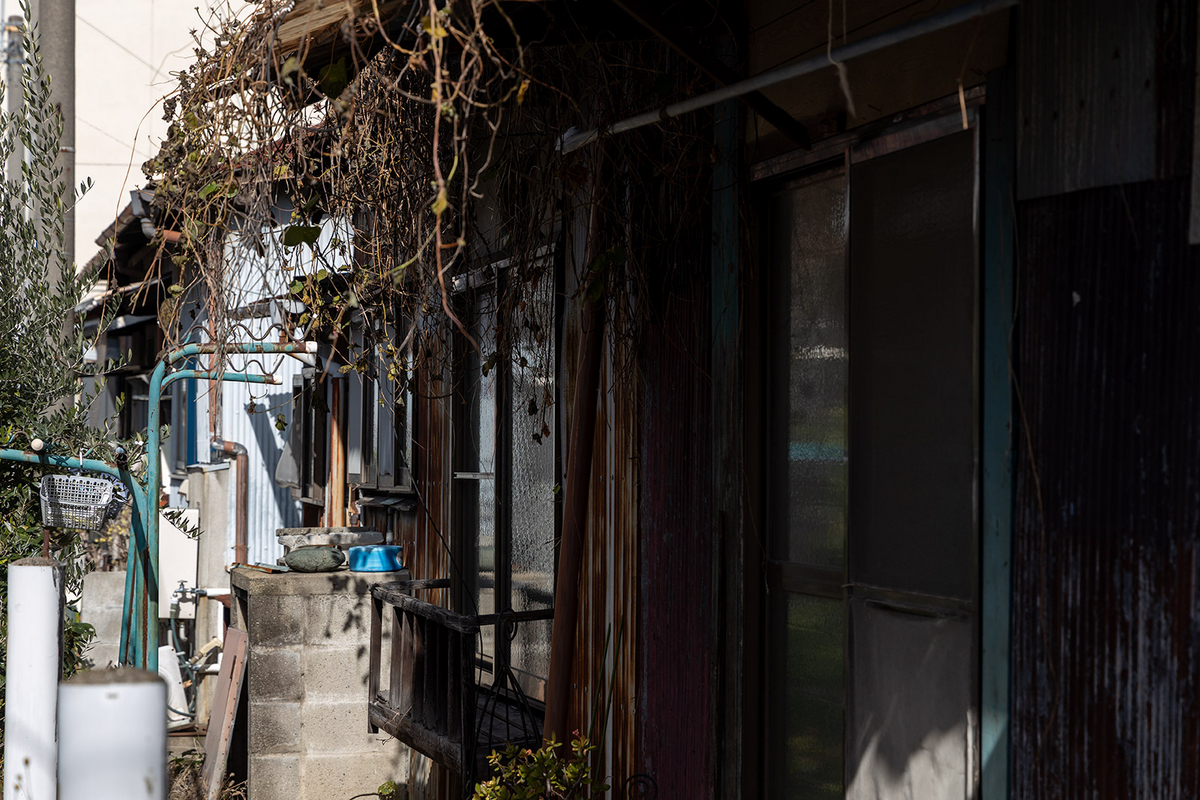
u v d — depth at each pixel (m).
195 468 9.73
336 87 3.02
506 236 4.84
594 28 3.29
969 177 2.64
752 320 3.48
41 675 3.21
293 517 9.61
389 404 6.43
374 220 4.01
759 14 3.37
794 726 3.37
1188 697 2.03
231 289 3.88
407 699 4.78
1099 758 2.21
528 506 5.04
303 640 5.77
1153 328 2.12
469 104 2.45
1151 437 2.12
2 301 5.63
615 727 4.14
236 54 3.19
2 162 5.74
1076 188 2.29
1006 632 2.45
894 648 2.85
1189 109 2.05
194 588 9.20
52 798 3.21
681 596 3.73
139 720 1.83
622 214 3.94
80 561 6.19
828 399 3.25
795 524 3.39
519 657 5.12
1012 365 2.44
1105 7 2.23
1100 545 2.22
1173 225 2.08
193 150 3.60
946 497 2.70
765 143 3.39
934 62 2.72
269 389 9.27
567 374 4.61
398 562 6.05
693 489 3.68
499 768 3.82
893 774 2.84
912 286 2.82
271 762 5.71
